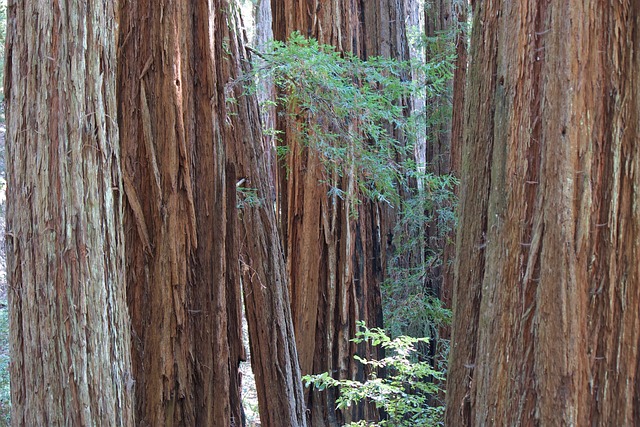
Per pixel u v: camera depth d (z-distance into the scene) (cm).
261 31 1530
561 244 247
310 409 771
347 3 808
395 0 924
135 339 449
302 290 780
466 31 965
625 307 241
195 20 489
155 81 458
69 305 309
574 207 246
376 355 812
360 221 802
